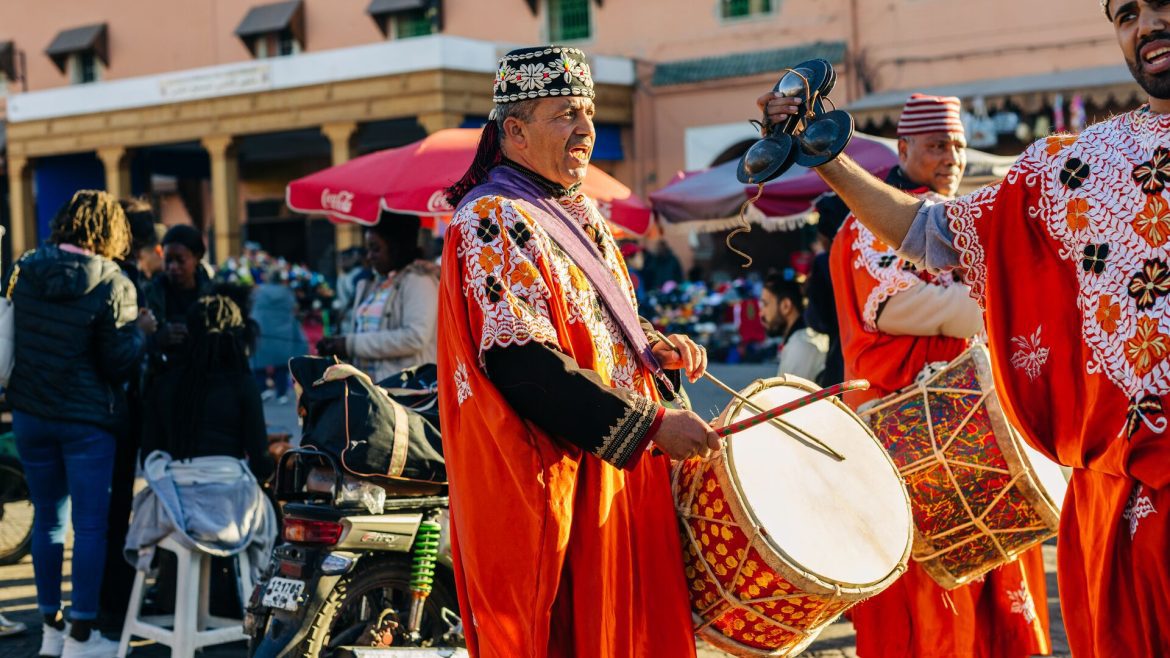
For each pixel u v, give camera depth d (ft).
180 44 96.94
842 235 13.50
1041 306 9.03
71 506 17.03
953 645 12.57
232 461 17.33
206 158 94.38
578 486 9.29
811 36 76.84
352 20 90.43
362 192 20.25
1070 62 69.51
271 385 52.70
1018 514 11.88
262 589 13.47
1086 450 8.72
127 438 18.22
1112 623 8.59
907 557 10.19
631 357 9.73
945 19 72.84
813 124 9.12
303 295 64.90
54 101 86.02
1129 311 8.40
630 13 82.38
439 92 71.56
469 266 9.28
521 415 9.11
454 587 14.43
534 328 8.98
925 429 12.09
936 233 9.37
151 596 18.99
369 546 13.44
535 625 8.98
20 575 23.04
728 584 9.59
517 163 9.83
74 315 16.57
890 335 12.97
